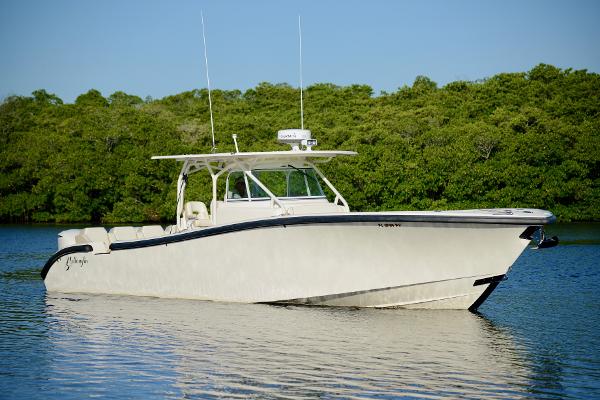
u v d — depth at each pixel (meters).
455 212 14.09
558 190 42.12
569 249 28.00
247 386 10.77
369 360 11.91
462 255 14.33
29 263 26.52
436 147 43.16
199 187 40.72
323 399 10.21
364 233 14.47
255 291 15.65
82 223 51.34
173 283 16.67
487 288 14.61
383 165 41.81
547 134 43.66
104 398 10.40
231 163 16.52
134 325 14.60
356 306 15.31
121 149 51.00
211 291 16.17
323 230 14.67
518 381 10.88
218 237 15.72
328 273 15.00
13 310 16.53
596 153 42.84
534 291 18.67
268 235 15.12
